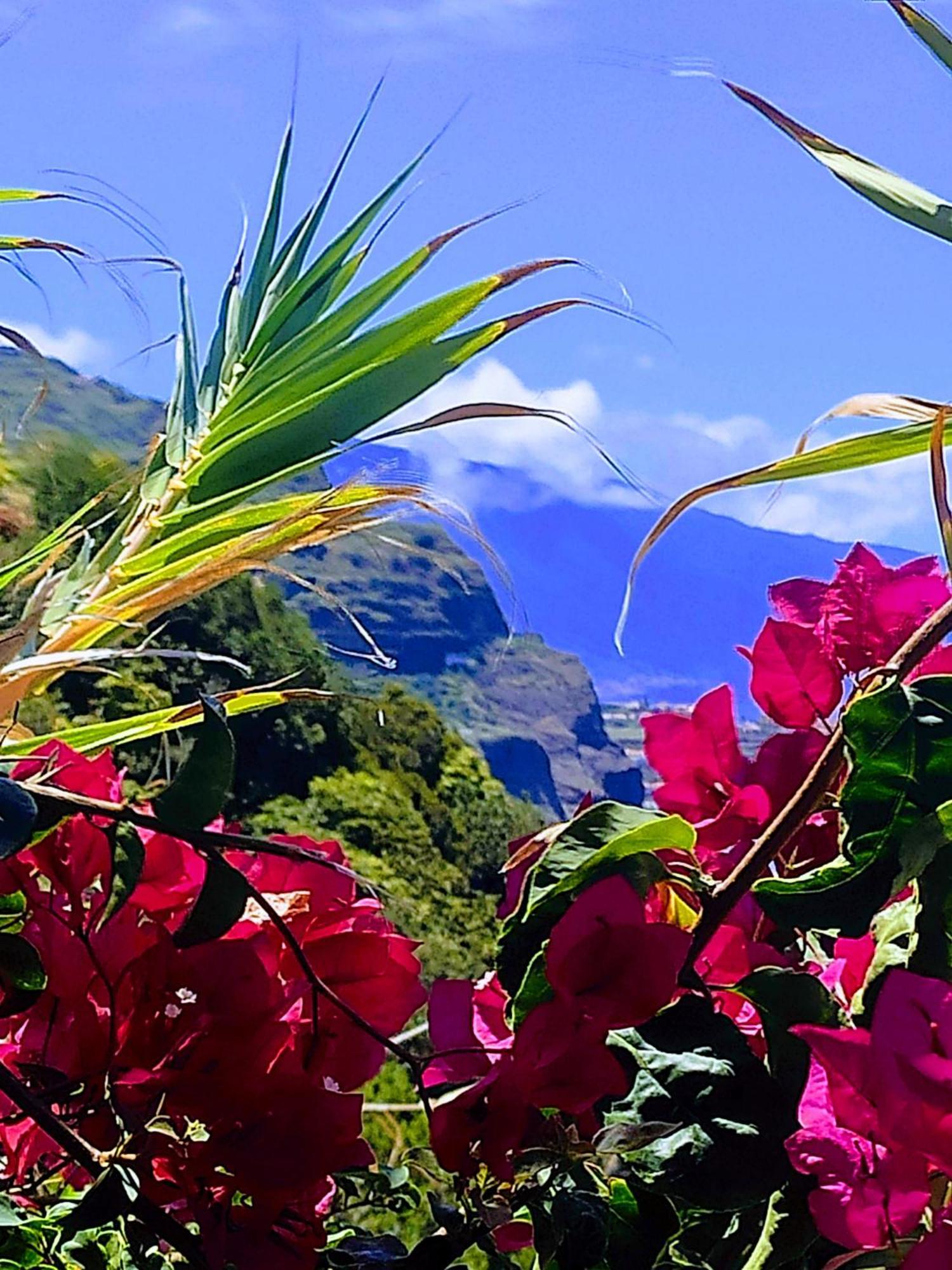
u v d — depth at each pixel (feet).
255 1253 1.78
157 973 1.81
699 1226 1.77
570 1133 1.75
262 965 1.83
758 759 2.41
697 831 2.31
